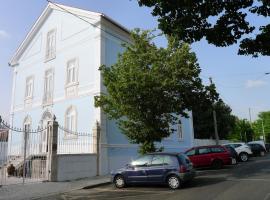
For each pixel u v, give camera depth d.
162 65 16.88
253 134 71.38
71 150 21.22
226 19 6.63
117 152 20.72
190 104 17.28
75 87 22.28
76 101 21.97
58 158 16.28
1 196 12.05
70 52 23.44
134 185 14.13
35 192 12.89
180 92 16.92
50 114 24.16
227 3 6.43
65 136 22.09
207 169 20.28
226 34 6.75
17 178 17.20
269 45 6.67
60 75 23.98
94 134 19.30
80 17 22.89
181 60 16.73
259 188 11.58
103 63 20.80
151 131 16.86
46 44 26.09
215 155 20.12
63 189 13.70
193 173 13.56
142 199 10.73
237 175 15.84
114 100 16.84
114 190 13.29
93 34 21.64
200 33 6.92
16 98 28.86
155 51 17.08
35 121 25.78
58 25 25.14
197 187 12.66
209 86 17.55
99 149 19.06
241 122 63.41
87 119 20.83
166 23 7.08
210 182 13.84
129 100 16.34
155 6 7.03
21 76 28.84
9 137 27.67
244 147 26.02
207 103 17.64
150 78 15.86
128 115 16.91
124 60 17.34
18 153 24.80
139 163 13.62
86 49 22.06
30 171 17.78
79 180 16.48
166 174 12.86
